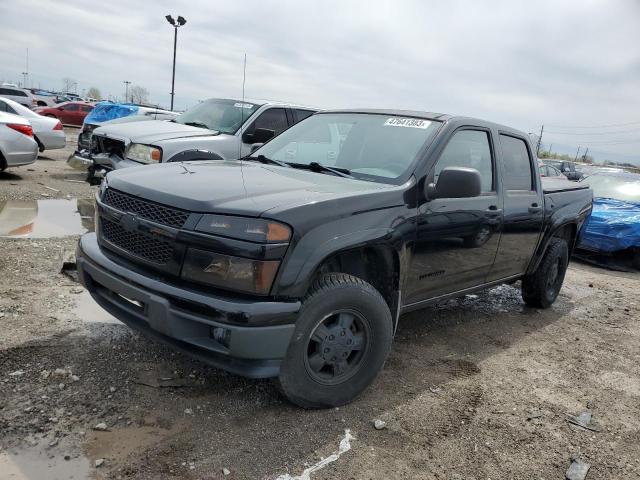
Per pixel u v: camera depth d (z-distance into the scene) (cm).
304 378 295
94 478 238
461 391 361
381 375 371
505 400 355
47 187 962
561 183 607
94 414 284
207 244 266
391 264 338
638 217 843
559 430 324
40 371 320
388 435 297
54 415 279
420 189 352
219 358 273
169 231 278
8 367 320
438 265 380
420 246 354
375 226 312
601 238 835
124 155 705
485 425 320
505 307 577
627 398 378
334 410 316
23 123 1012
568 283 724
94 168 742
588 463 291
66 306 418
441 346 439
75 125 3062
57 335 368
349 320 311
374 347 322
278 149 444
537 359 434
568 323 542
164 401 304
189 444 269
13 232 623
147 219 290
